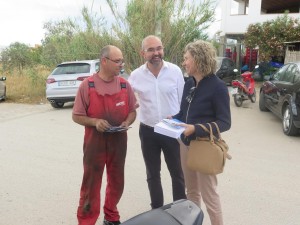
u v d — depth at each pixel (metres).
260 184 4.64
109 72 3.11
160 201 3.67
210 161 2.72
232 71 16.17
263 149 6.34
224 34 23.42
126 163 5.50
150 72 3.52
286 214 3.82
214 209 2.96
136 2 12.87
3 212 3.91
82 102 3.12
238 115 9.73
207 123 2.74
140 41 12.61
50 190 4.50
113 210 3.54
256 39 19.52
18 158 5.83
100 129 3.06
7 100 12.93
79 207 3.38
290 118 7.17
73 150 6.30
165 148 3.52
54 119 9.36
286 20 19.38
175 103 3.58
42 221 3.71
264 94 9.89
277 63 19.83
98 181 3.30
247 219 3.70
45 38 16.47
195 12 13.03
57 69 11.36
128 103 3.31
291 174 5.03
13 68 19.83
